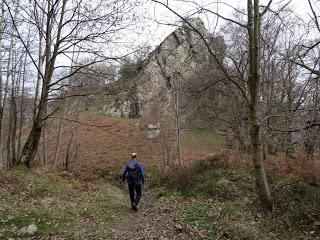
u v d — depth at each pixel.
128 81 15.02
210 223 8.95
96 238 7.67
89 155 30.69
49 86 14.46
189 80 20.30
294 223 8.43
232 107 20.30
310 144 14.80
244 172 14.05
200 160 16.73
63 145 32.47
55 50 13.84
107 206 11.73
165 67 24.38
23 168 14.07
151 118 33.91
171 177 17.06
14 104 17.41
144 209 12.17
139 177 11.87
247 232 7.93
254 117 9.48
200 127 32.19
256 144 9.63
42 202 10.30
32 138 14.80
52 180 13.65
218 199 11.87
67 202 11.03
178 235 8.16
